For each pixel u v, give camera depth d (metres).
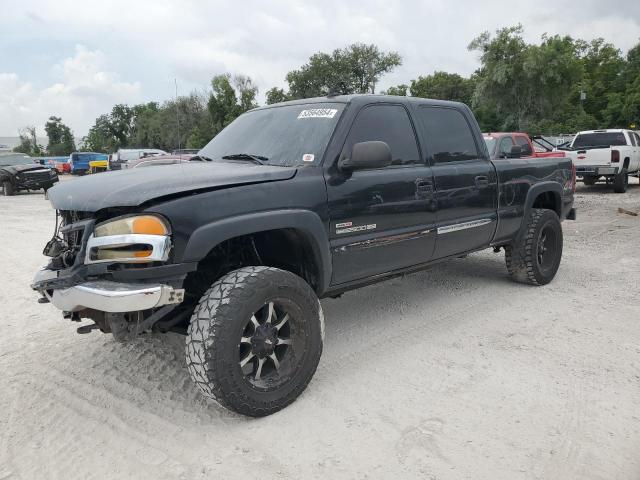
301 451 2.68
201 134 45.66
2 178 19.83
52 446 2.78
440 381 3.40
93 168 32.34
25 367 3.78
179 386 3.44
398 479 2.44
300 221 3.19
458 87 65.56
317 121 3.72
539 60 35.03
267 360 3.10
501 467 2.51
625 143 16.11
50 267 3.10
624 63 62.53
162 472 2.54
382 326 4.47
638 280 5.76
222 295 2.82
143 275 2.70
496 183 4.84
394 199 3.83
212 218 2.84
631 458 2.57
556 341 4.03
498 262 6.70
